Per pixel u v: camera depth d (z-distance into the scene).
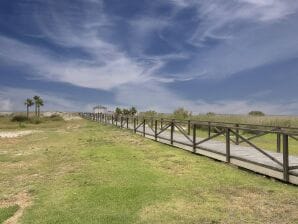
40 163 12.77
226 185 8.28
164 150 14.55
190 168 10.46
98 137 21.41
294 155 12.12
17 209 7.14
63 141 20.61
